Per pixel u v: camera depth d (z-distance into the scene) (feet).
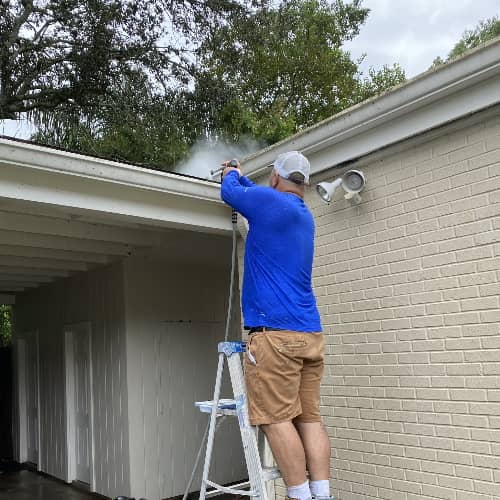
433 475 10.98
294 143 13.69
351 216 12.91
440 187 11.21
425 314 11.30
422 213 11.50
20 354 31.07
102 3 38.27
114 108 38.63
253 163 14.89
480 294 10.44
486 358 10.27
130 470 20.66
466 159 10.82
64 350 26.02
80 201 12.74
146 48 39.96
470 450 10.41
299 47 52.90
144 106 39.29
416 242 11.56
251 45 43.06
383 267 12.14
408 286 11.64
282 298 8.23
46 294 28.27
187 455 22.31
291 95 54.44
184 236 19.69
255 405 8.05
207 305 23.99
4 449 31.60
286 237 8.48
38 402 28.45
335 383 12.92
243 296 8.70
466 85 10.39
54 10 38.55
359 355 12.48
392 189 12.10
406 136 11.57
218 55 41.86
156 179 13.66
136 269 22.06
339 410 12.80
